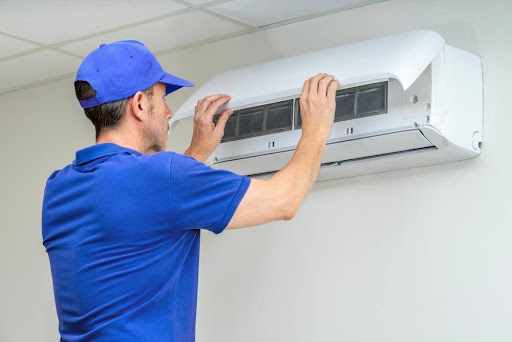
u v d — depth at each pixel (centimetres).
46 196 181
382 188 282
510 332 248
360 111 246
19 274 393
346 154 263
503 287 250
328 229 294
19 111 405
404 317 271
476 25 264
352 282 285
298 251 301
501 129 255
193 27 314
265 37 317
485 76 260
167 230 170
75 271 172
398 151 258
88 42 331
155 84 185
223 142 273
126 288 170
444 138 241
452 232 263
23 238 394
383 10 286
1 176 408
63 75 381
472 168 261
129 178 168
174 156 170
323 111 201
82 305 171
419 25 277
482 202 258
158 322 172
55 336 373
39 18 300
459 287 260
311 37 304
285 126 259
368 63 230
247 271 314
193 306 181
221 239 324
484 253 255
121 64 178
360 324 281
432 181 270
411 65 224
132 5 287
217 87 266
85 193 171
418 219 272
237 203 170
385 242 279
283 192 176
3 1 283
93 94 177
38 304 382
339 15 297
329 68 239
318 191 299
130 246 169
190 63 341
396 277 275
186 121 340
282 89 244
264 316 307
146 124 182
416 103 236
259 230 313
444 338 261
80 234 171
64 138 385
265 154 264
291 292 301
